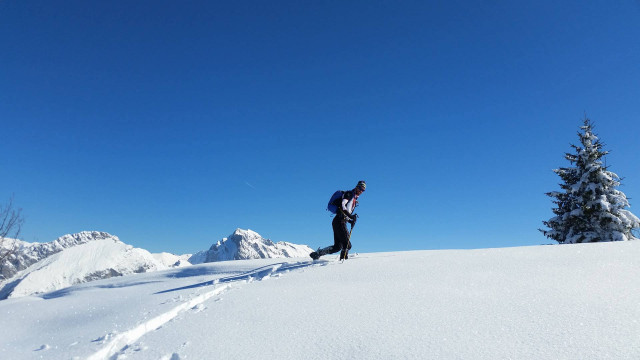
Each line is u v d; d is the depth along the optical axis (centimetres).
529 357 254
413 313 368
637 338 263
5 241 1371
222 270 827
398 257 729
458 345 283
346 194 771
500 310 355
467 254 694
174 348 329
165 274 880
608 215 1903
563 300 366
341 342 310
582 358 245
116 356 332
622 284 402
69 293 835
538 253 636
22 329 504
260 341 329
